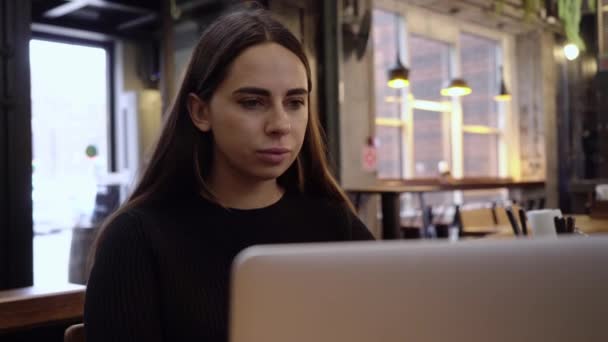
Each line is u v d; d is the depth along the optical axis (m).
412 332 0.53
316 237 1.07
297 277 0.52
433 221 7.12
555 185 9.39
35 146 5.43
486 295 0.53
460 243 0.54
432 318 0.53
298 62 0.95
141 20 5.32
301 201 1.11
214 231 0.98
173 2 4.98
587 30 8.13
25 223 3.31
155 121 5.88
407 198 7.68
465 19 8.55
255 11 0.99
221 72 0.94
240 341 0.53
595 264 0.54
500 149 9.55
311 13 5.35
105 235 0.96
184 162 1.03
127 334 0.88
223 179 1.03
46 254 5.43
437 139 8.34
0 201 3.22
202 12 4.92
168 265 0.93
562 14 7.21
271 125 0.93
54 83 5.52
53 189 5.64
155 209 0.99
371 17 6.24
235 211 1.01
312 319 0.53
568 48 7.20
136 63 6.02
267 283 0.52
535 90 9.35
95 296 0.90
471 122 8.99
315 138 1.14
